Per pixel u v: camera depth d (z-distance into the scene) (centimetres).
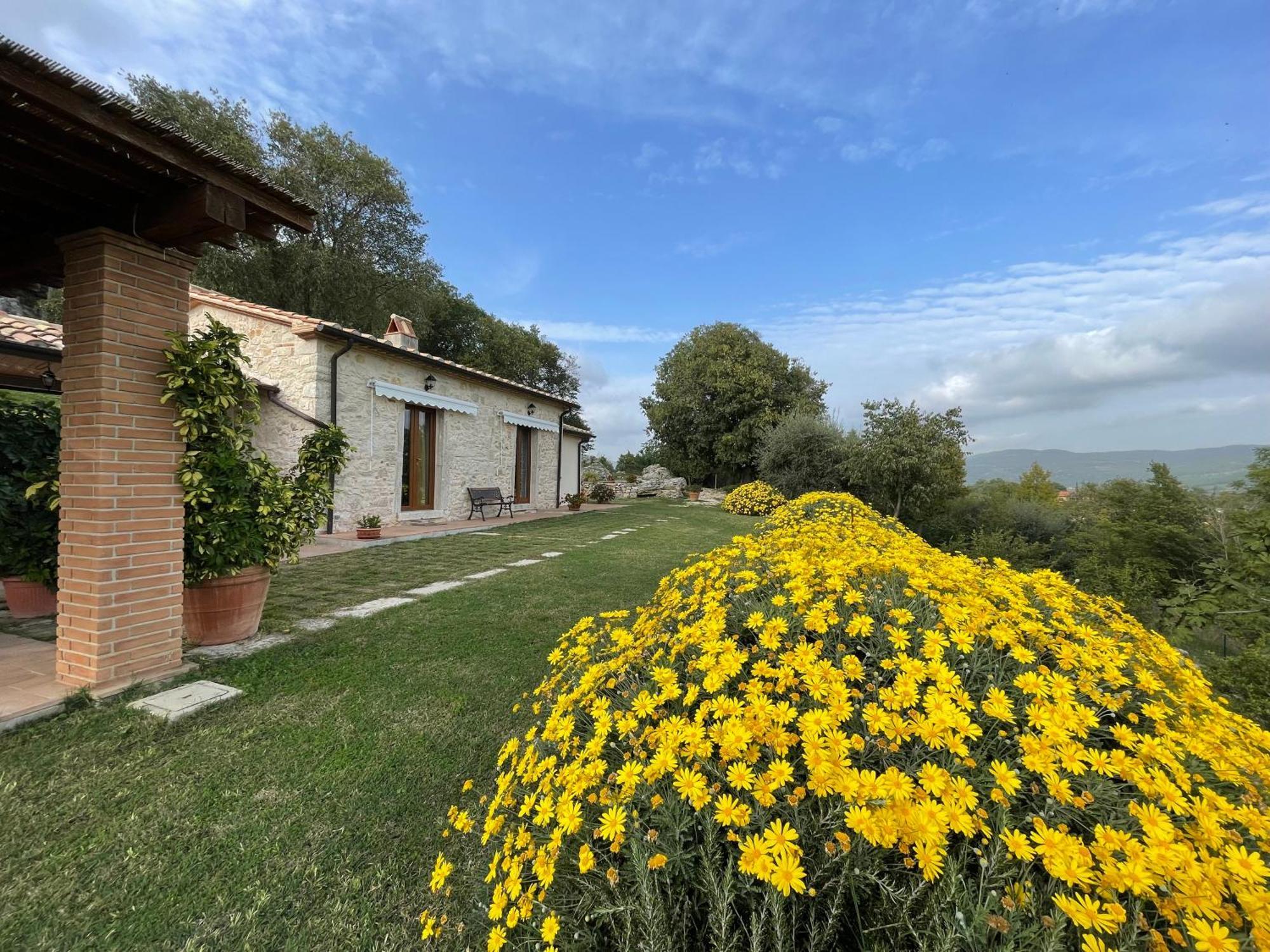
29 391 583
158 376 303
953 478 1381
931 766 107
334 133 1589
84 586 280
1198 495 698
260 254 1396
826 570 188
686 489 2244
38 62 196
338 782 216
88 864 169
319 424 758
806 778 117
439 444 1027
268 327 806
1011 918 88
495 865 129
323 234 1596
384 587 518
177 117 1221
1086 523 1227
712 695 140
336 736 250
